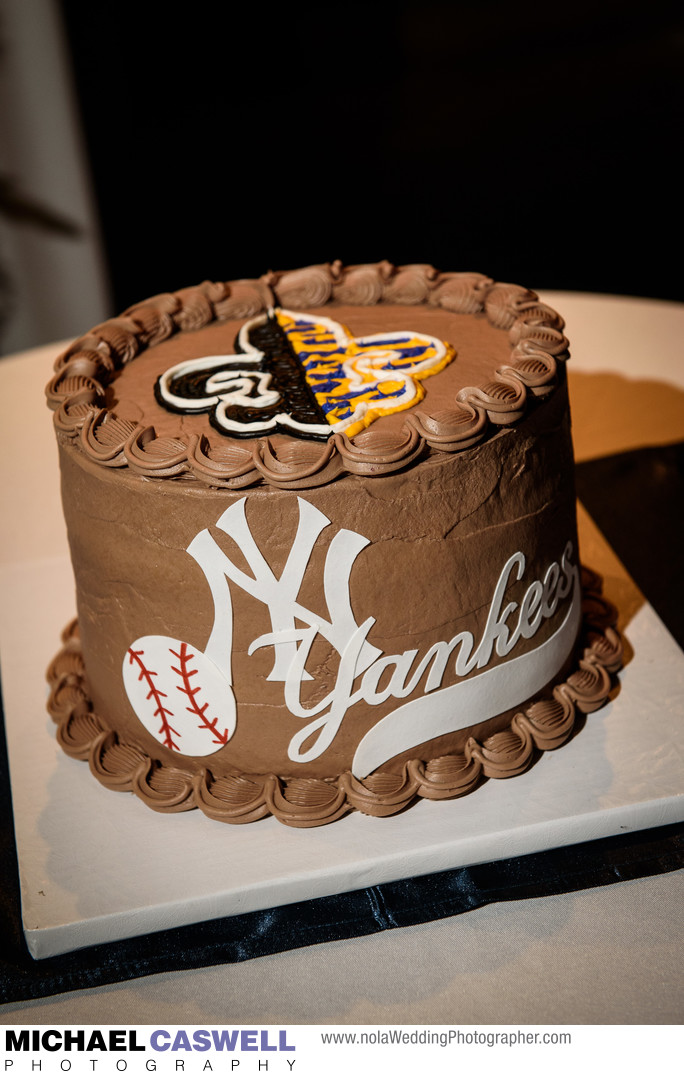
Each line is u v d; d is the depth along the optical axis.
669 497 2.28
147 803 1.60
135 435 1.47
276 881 1.48
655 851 1.55
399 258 5.34
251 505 1.39
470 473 1.45
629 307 3.03
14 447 2.70
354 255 5.39
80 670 1.87
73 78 4.03
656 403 2.60
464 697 1.55
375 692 1.50
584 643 1.82
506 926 1.47
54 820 1.63
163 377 1.66
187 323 1.89
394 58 7.72
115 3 7.29
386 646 1.47
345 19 8.27
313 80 7.37
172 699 1.55
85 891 1.50
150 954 1.47
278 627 1.44
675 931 1.44
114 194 6.01
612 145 6.27
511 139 6.46
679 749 1.64
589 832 1.55
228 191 6.04
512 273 5.13
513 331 1.70
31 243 4.16
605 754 1.64
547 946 1.43
